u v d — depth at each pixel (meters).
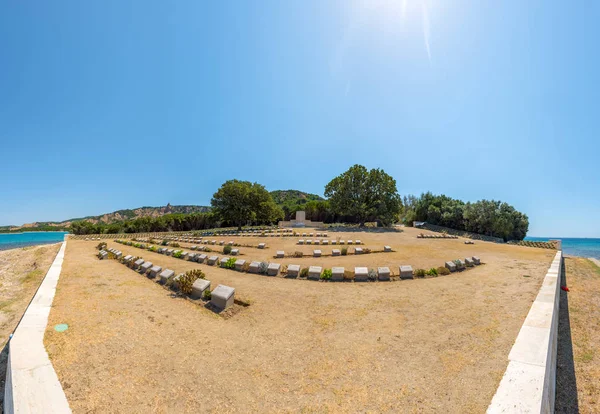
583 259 23.34
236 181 45.78
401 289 10.32
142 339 6.16
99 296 8.84
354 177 48.41
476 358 5.20
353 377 4.85
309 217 64.50
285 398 4.31
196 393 4.42
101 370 4.82
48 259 19.91
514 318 7.06
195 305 8.83
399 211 47.28
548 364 4.82
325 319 7.64
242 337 6.62
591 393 5.77
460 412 3.76
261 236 30.73
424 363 5.20
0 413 4.91
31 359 4.87
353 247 21.42
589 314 9.91
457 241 27.39
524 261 15.94
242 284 11.10
